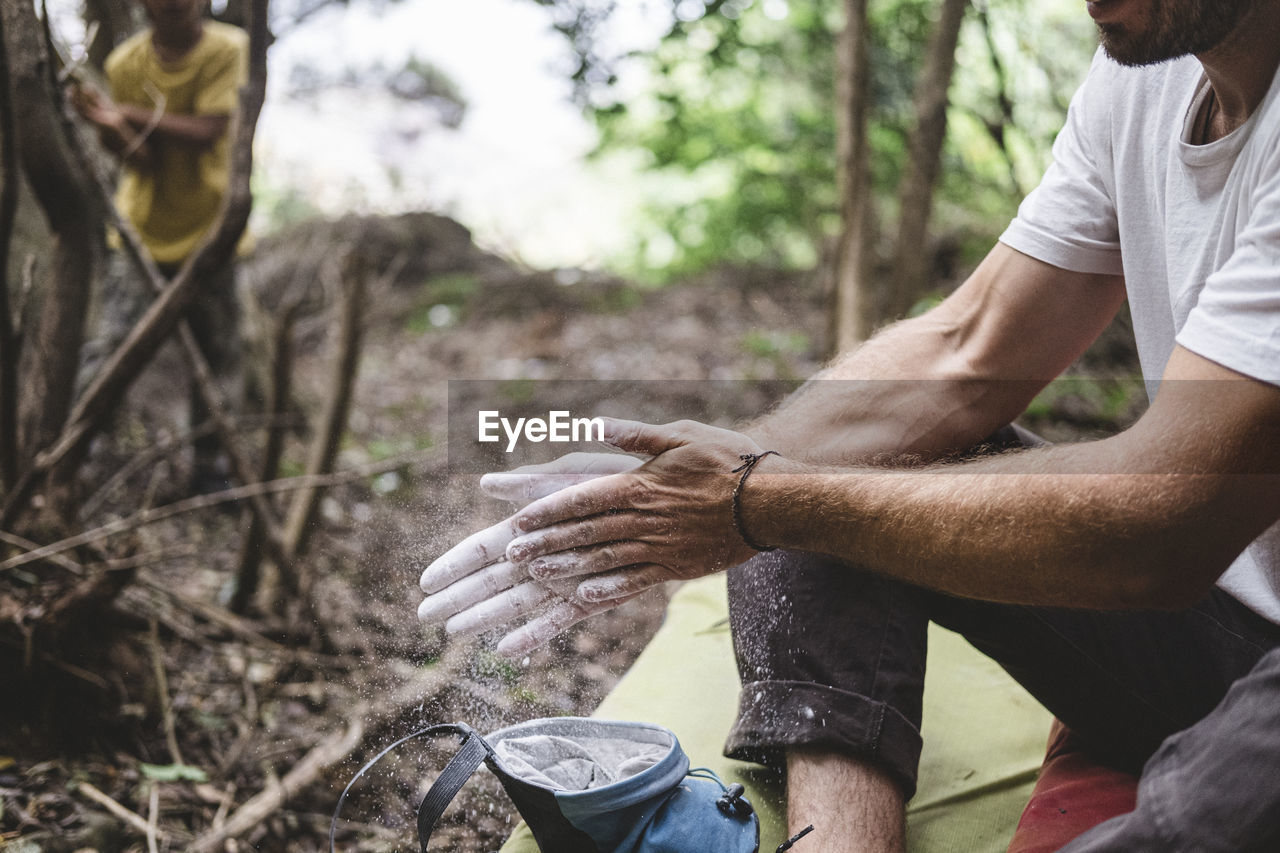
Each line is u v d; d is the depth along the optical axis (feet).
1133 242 3.99
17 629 5.76
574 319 18.26
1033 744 4.84
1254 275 3.02
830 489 3.60
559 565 3.83
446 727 3.74
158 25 9.54
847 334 10.78
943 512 3.38
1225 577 3.82
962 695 5.22
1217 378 3.04
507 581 3.96
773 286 19.56
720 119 20.45
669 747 3.90
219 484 9.88
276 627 7.15
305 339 15.67
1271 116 3.26
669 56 15.92
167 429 10.89
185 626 6.92
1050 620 3.96
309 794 5.36
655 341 16.56
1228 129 3.51
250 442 10.87
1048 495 3.20
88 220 6.60
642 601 8.30
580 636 7.52
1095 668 3.97
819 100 19.89
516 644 3.98
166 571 8.23
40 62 6.18
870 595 4.15
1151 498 3.06
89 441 6.59
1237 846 2.85
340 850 5.00
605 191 27.89
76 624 5.92
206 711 6.28
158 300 6.52
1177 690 3.88
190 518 9.41
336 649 6.95
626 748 4.04
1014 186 13.50
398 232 21.38
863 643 4.09
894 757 3.94
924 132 10.91
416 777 5.48
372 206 24.07
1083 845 3.17
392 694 6.22
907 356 4.48
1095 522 3.12
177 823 5.33
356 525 9.32
